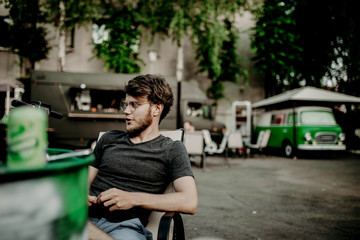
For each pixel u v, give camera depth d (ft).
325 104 44.39
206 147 33.58
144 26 42.52
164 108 5.66
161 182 5.29
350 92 55.16
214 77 52.75
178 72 48.39
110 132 5.95
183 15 38.34
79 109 26.78
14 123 1.86
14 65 45.73
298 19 54.39
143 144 5.37
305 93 39.01
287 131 39.70
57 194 1.86
